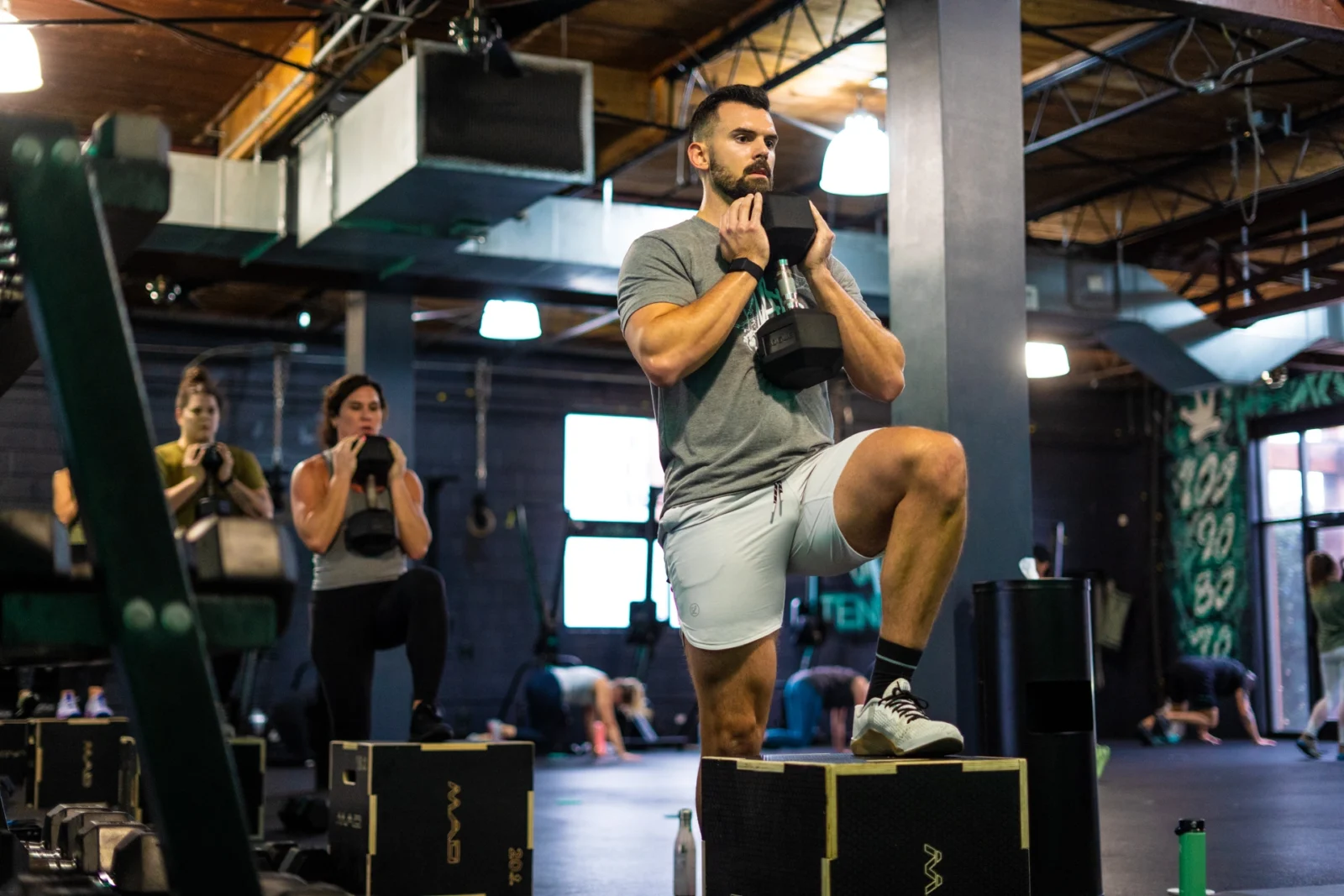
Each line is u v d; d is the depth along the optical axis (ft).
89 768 13.96
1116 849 14.29
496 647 40.14
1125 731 45.21
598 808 20.01
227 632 4.30
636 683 37.93
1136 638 45.65
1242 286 34.50
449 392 40.65
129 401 4.25
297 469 14.03
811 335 7.75
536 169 20.01
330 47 21.34
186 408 16.92
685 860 10.09
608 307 29.81
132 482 4.19
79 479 4.17
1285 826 16.69
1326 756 32.27
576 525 40.57
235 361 37.99
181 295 34.88
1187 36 23.26
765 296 8.34
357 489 14.01
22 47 17.81
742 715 8.16
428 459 40.22
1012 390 13.84
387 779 8.71
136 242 4.94
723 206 8.60
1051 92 26.76
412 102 19.63
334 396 14.71
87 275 4.28
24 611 4.11
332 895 5.71
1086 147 29.58
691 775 27.76
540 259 25.55
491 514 40.40
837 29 23.36
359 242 23.76
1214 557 43.45
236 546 4.31
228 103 26.73
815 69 25.21
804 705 37.91
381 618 13.66
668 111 26.40
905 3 14.52
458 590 39.96
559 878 12.06
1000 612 11.24
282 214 23.89
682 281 8.21
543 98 20.13
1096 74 25.76
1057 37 23.31
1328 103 27.37
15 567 4.10
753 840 6.68
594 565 41.29
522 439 41.24
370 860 8.63
